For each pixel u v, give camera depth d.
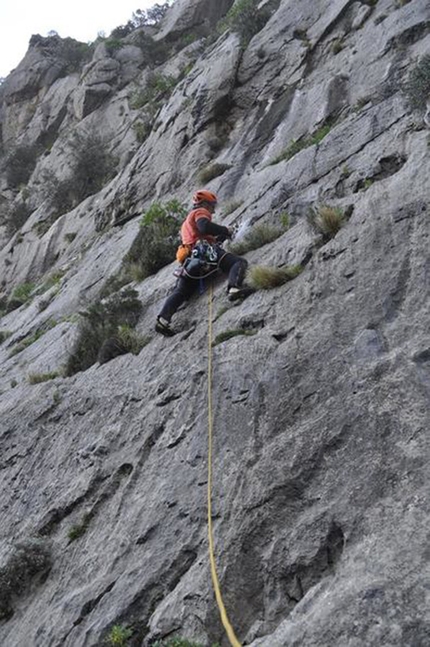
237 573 4.14
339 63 12.38
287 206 8.49
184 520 4.82
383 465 4.08
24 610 5.35
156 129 17.31
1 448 7.73
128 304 8.71
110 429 6.43
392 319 5.14
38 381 8.88
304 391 5.04
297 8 15.39
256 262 7.31
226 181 11.93
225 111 14.82
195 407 5.77
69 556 5.46
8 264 21.83
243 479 4.70
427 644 3.00
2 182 30.38
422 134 7.50
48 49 37.31
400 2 12.18
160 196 14.75
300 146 10.55
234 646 3.22
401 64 10.38
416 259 5.43
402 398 4.41
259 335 5.95
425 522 3.58
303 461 4.46
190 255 7.41
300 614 3.52
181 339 6.97
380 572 3.42
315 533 3.98
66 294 13.28
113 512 5.46
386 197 6.43
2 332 14.25
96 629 4.48
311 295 6.00
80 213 19.88
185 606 4.18
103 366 7.81
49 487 6.44
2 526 6.53
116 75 28.61
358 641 3.13
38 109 33.31
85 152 22.84
